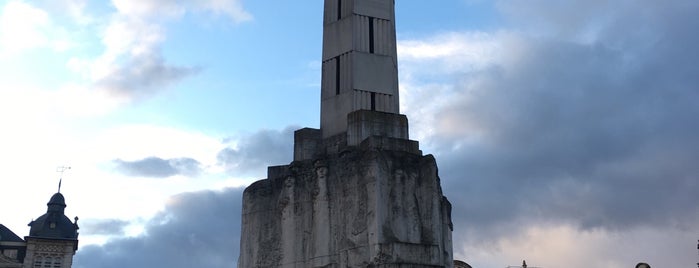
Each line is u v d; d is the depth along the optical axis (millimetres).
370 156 38406
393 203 37969
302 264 39750
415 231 38219
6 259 111312
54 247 115688
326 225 39531
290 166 42094
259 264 41094
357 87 42688
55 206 119750
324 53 44844
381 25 44719
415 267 36750
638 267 65500
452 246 42438
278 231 41188
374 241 36781
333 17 45156
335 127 42719
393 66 44562
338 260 38500
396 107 44156
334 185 40031
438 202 39500
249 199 42844
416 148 40500
